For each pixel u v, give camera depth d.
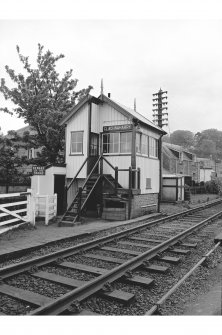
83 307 4.66
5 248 7.76
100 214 15.17
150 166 18.05
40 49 19.23
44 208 13.68
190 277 6.09
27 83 18.78
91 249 8.34
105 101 16.36
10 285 5.56
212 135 111.69
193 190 40.25
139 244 9.02
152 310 4.36
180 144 109.44
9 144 19.06
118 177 15.91
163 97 40.28
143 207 16.59
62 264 6.77
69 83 20.00
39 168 15.70
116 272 5.91
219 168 69.88
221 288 5.29
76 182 16.59
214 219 14.84
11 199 12.83
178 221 14.23
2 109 18.64
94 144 16.34
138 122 15.93
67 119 16.64
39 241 8.73
